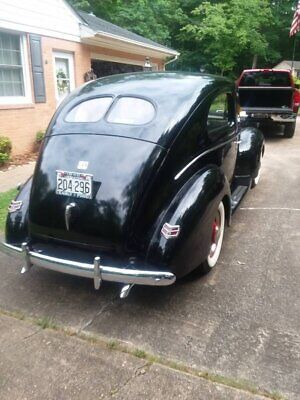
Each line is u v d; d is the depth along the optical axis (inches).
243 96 404.2
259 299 119.0
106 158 110.9
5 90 315.9
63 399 84.4
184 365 93.0
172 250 105.5
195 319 110.2
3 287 128.2
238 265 140.0
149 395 84.8
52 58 360.2
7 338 103.6
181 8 1136.2
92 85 140.2
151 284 103.3
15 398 84.8
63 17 366.9
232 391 85.5
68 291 125.6
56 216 111.7
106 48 461.7
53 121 128.8
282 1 1158.3
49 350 98.9
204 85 136.6
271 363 93.2
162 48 599.8
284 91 393.1
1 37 305.7
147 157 108.9
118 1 917.8
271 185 240.1
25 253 114.9
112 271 103.3
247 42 1000.9
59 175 113.0
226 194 134.0
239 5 965.8
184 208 110.4
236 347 98.7
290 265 139.4
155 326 107.5
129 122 118.3
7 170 281.9
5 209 194.2
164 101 122.5
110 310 115.3
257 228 173.0
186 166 118.5
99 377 90.0
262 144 224.7
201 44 1097.4
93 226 107.5
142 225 107.0
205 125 129.6
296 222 179.6
